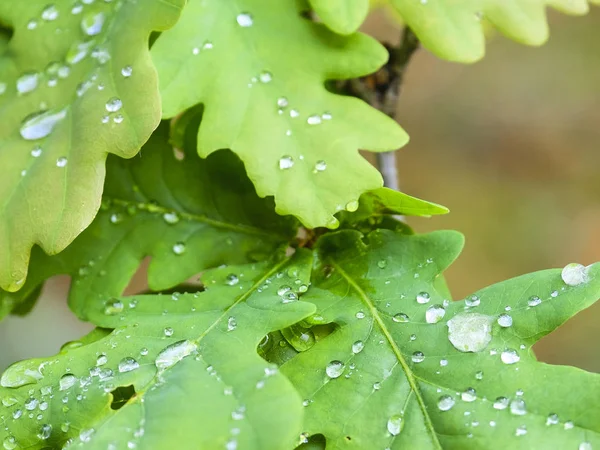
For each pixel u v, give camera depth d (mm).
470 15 554
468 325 529
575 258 1578
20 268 529
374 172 537
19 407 526
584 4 566
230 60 544
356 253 551
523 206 1638
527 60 1788
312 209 536
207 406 513
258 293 543
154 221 568
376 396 524
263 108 542
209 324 533
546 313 526
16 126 536
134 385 520
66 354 533
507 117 1736
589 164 1656
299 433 509
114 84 531
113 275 562
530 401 517
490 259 1576
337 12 542
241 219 570
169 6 532
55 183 529
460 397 521
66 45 538
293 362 530
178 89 541
